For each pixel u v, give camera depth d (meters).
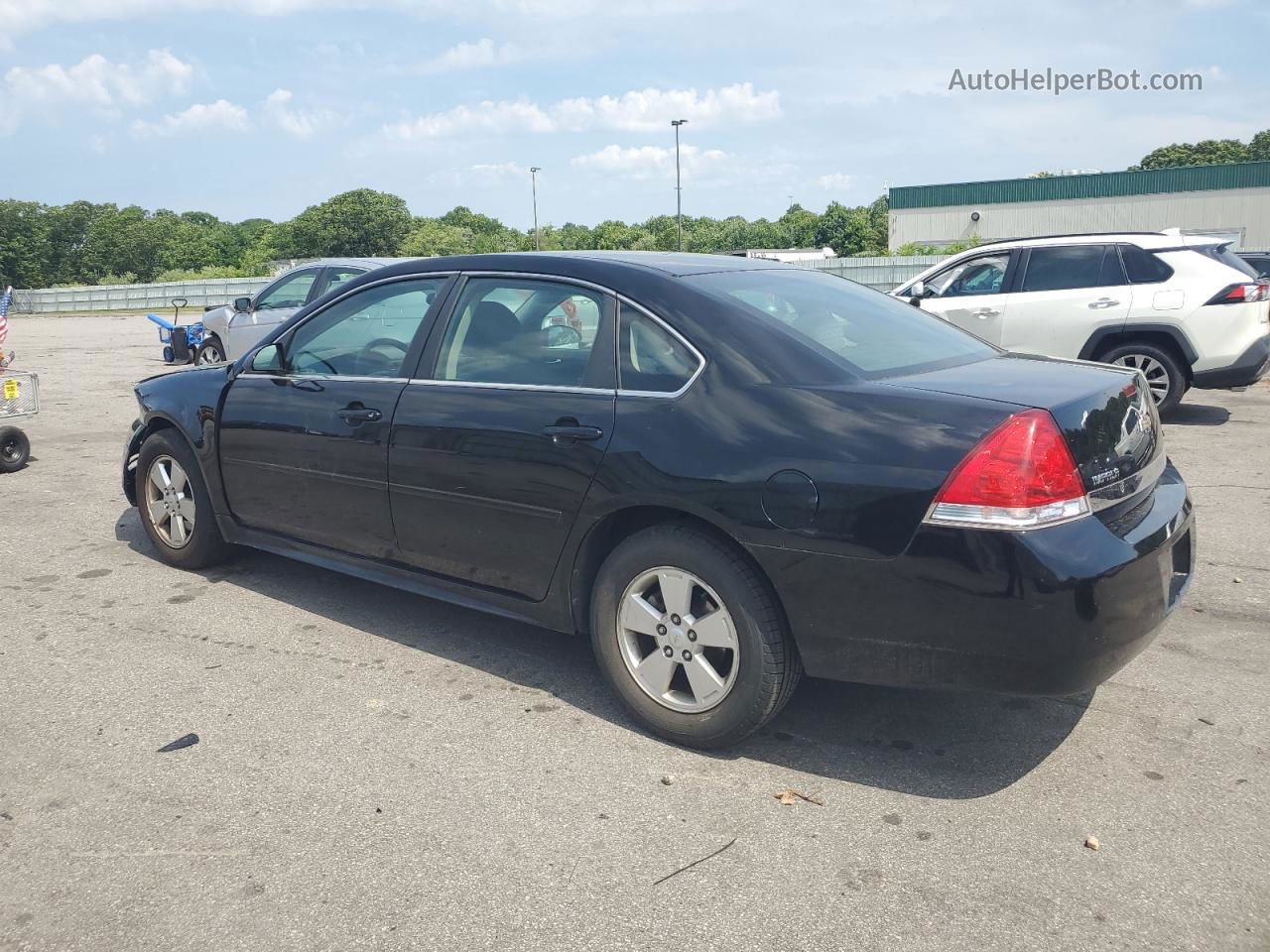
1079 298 9.59
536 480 3.73
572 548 3.69
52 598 5.09
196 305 45.59
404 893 2.76
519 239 118.75
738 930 2.60
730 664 3.42
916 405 3.11
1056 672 2.93
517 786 3.30
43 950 2.56
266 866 2.89
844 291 4.25
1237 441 8.70
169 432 5.36
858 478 3.06
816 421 3.19
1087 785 3.28
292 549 4.83
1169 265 9.33
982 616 2.94
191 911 2.70
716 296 3.62
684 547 3.39
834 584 3.12
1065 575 2.87
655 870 2.86
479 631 4.64
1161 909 2.66
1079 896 2.72
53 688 4.05
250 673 4.18
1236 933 2.57
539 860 2.91
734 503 3.24
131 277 107.69
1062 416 3.01
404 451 4.14
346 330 4.58
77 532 6.32
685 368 3.49
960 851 2.93
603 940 2.57
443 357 4.16
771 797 3.23
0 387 8.03
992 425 2.97
